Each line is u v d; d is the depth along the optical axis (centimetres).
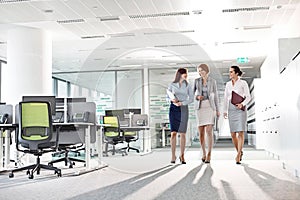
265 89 1057
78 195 378
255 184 432
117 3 729
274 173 535
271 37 1022
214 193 374
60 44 1083
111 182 470
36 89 884
